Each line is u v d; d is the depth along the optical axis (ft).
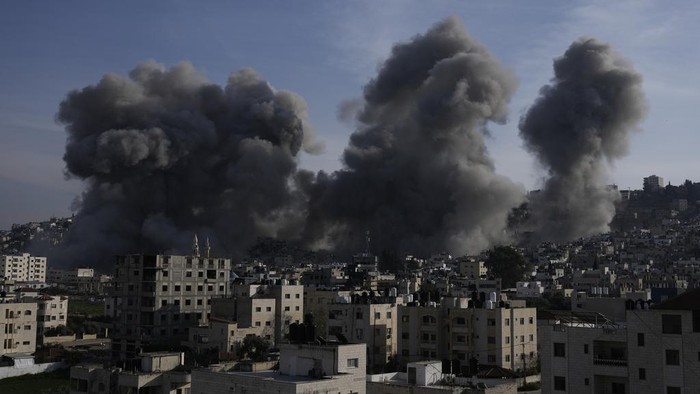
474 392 189.98
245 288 458.09
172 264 441.27
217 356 359.25
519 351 337.31
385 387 192.54
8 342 414.21
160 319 430.61
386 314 364.38
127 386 215.72
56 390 326.44
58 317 523.70
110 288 588.50
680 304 176.24
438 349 344.90
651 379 177.68
